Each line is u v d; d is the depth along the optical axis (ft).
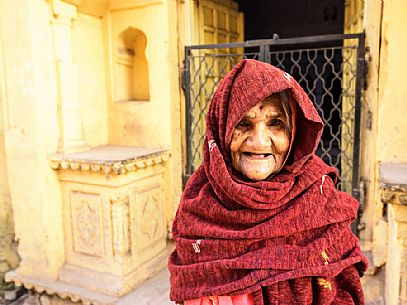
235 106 2.56
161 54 9.61
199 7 10.66
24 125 8.77
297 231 2.53
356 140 8.70
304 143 2.67
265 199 2.51
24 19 8.21
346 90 8.83
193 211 2.90
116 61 10.44
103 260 8.87
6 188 10.70
